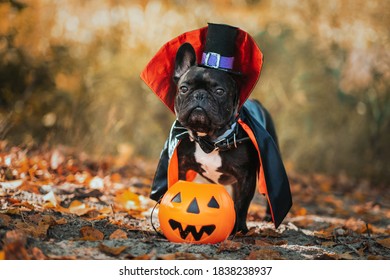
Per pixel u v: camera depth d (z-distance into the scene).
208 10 4.59
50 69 3.75
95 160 3.02
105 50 4.12
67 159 2.79
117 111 3.84
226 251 1.80
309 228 2.31
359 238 2.09
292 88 4.24
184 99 1.92
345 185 3.61
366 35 4.11
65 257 1.64
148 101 4.02
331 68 4.21
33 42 3.71
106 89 3.93
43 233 1.79
